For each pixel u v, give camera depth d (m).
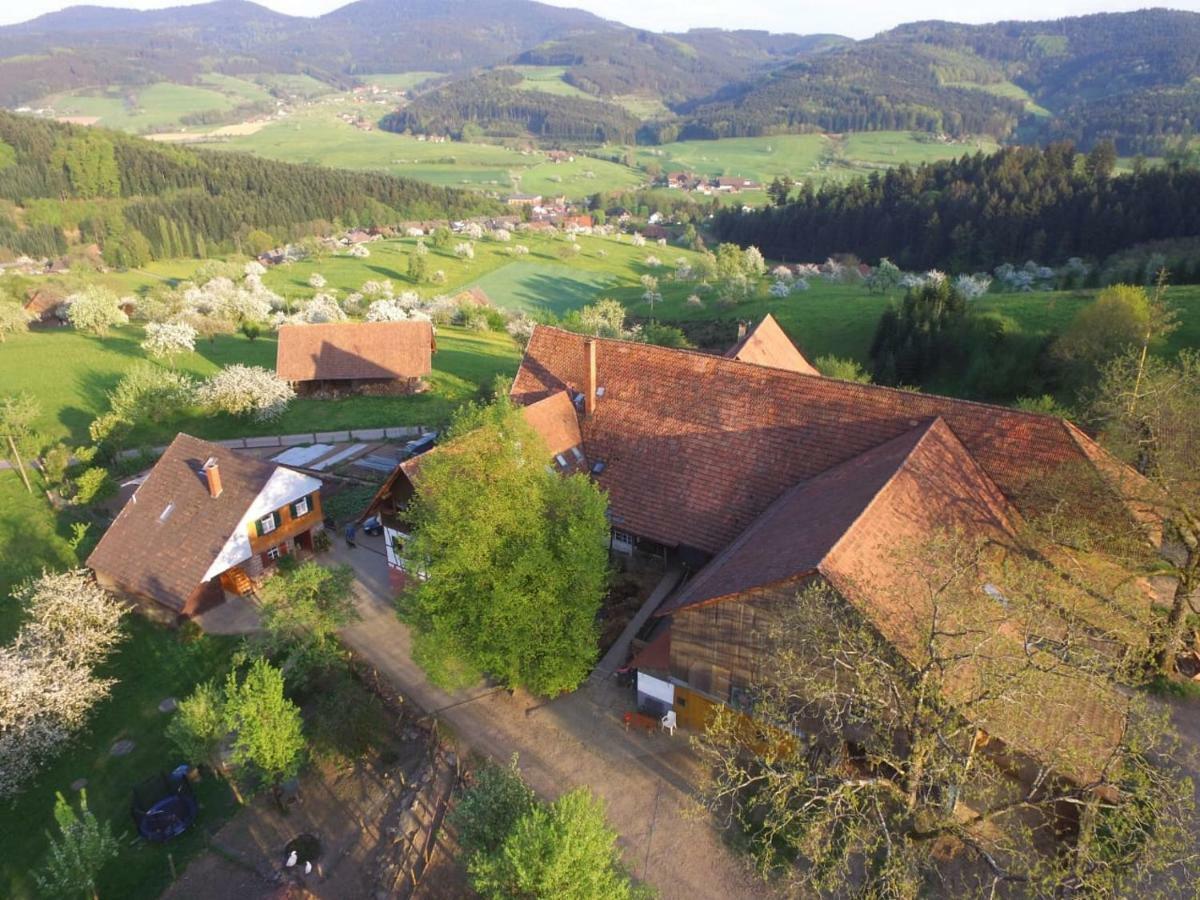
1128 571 28.14
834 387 35.59
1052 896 18.55
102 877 24.69
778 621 23.70
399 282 150.62
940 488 28.42
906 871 19.53
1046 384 64.19
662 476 37.16
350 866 24.70
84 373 73.69
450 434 35.88
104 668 34.28
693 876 23.22
